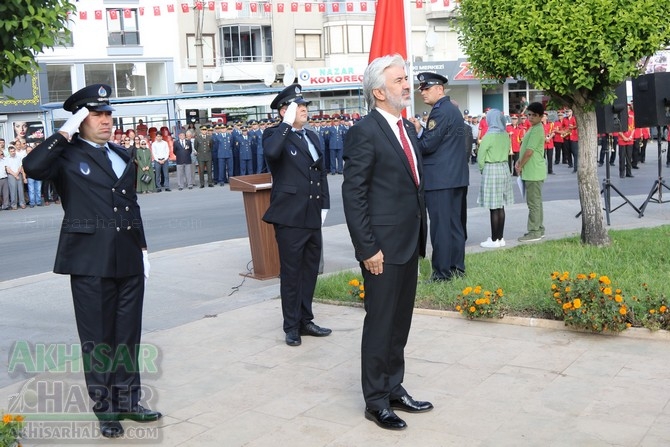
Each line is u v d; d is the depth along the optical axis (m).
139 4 36.78
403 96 4.70
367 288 4.75
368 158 4.59
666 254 8.45
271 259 9.10
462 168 7.90
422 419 4.73
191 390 5.40
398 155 4.65
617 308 6.08
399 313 4.84
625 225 11.41
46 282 9.46
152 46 37.34
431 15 41.25
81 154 4.72
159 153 22.98
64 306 8.26
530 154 10.18
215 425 4.79
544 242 9.93
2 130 31.14
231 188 9.27
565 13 7.78
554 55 8.12
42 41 4.54
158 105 33.53
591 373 5.34
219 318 7.31
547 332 6.31
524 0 7.93
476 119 28.19
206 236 12.96
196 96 29.22
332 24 40.69
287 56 40.62
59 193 4.77
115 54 36.41
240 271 9.66
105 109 4.73
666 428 4.41
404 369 5.20
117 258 4.73
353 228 4.61
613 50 7.93
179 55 38.16
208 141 23.73
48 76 34.94
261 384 5.48
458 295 7.01
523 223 12.26
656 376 5.23
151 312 7.81
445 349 6.02
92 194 4.69
